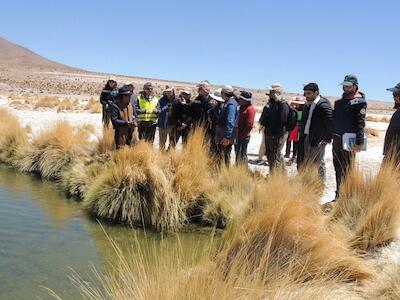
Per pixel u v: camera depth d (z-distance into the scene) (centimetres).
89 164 1071
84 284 550
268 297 385
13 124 1490
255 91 11506
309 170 816
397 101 781
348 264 516
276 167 913
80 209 898
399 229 636
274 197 729
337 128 796
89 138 1484
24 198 956
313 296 384
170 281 380
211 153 1055
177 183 904
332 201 804
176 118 1173
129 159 912
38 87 7031
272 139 1003
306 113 881
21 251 655
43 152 1248
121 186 873
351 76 780
